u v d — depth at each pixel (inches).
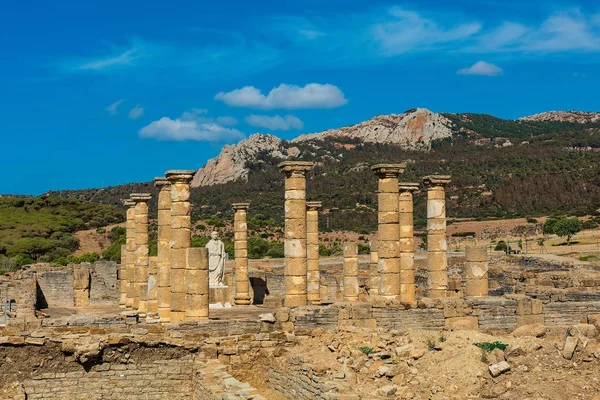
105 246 5511.8
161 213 1779.0
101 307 2802.7
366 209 6077.8
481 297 1578.5
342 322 1443.2
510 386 1025.5
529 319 1509.6
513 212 6077.8
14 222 5821.9
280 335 1339.8
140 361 1285.7
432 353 1174.3
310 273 2025.1
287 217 1598.2
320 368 1115.9
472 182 7140.8
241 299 2153.1
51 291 2940.5
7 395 1227.2
